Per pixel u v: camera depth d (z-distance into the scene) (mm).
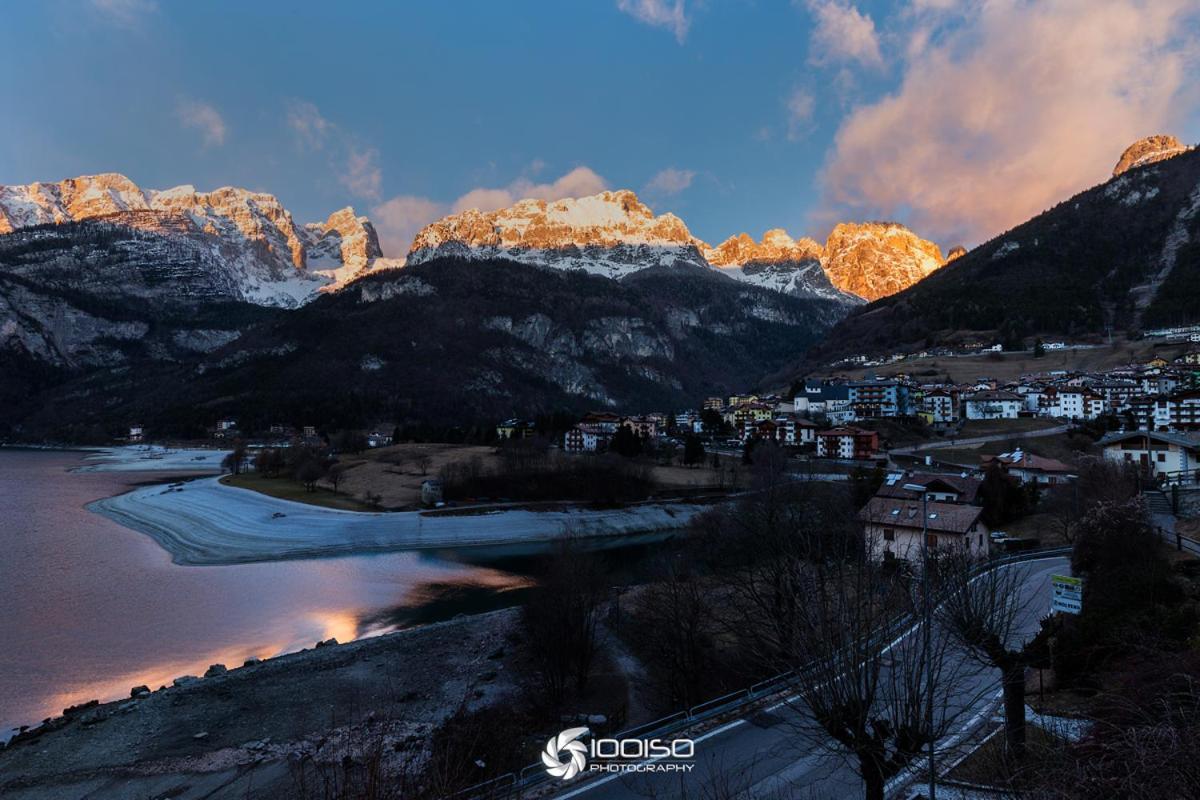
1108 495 47562
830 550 38125
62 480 148625
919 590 19734
